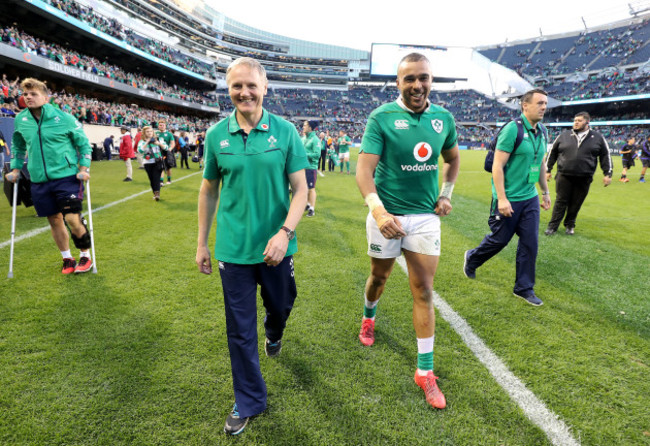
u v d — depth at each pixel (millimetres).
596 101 46312
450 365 2332
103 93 31812
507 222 3344
